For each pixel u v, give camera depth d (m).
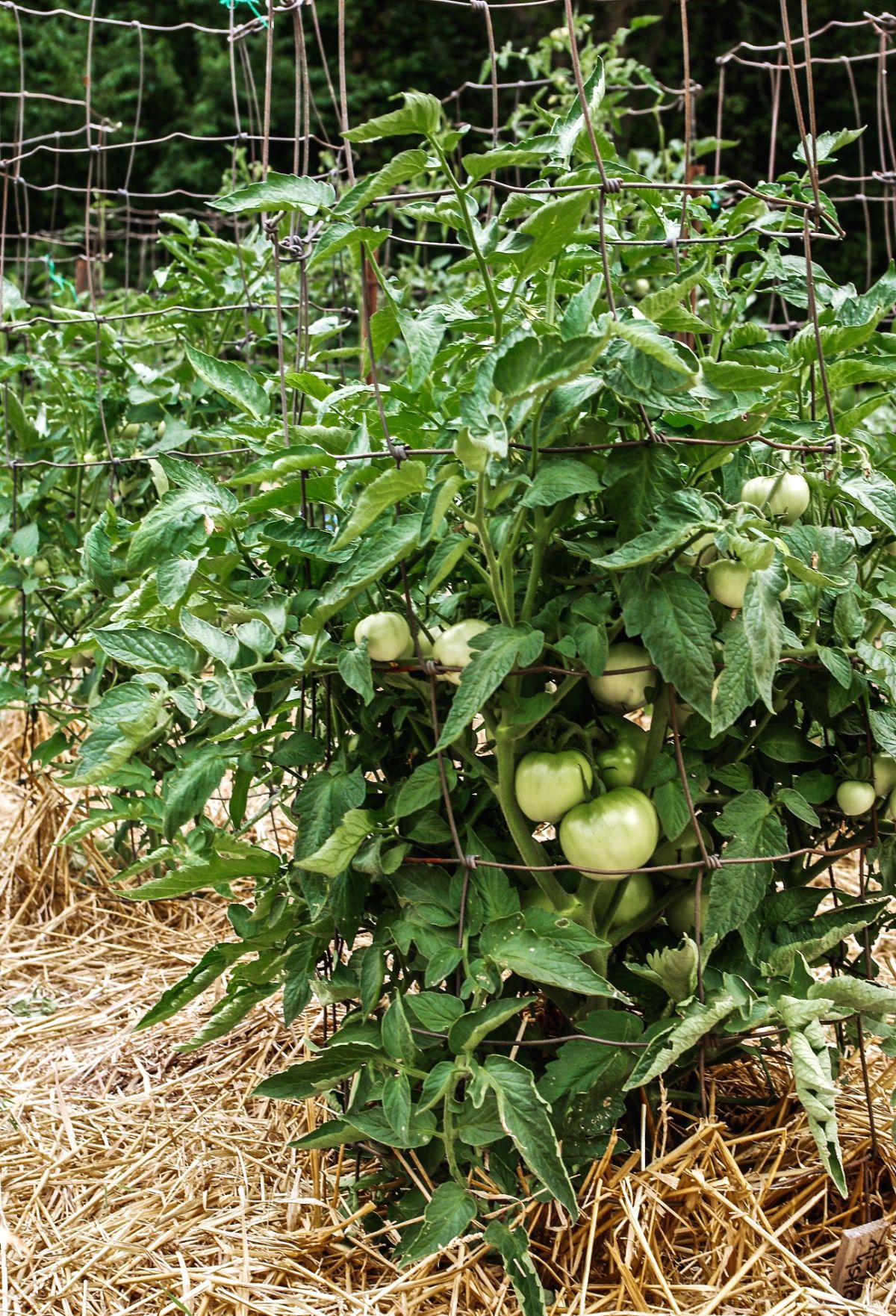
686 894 1.58
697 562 1.44
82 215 10.23
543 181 1.55
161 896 1.54
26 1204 1.74
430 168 1.32
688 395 1.29
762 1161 1.64
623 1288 1.43
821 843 1.76
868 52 9.64
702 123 9.89
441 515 1.27
